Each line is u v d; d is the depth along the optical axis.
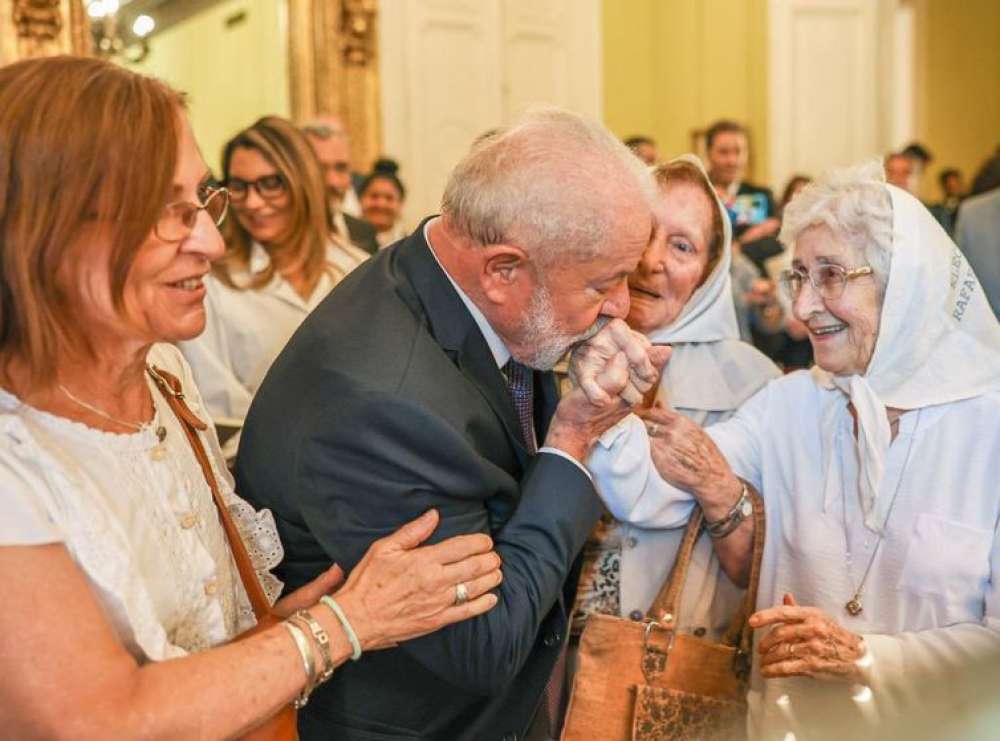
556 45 8.11
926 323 1.75
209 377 2.88
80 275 1.28
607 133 1.58
